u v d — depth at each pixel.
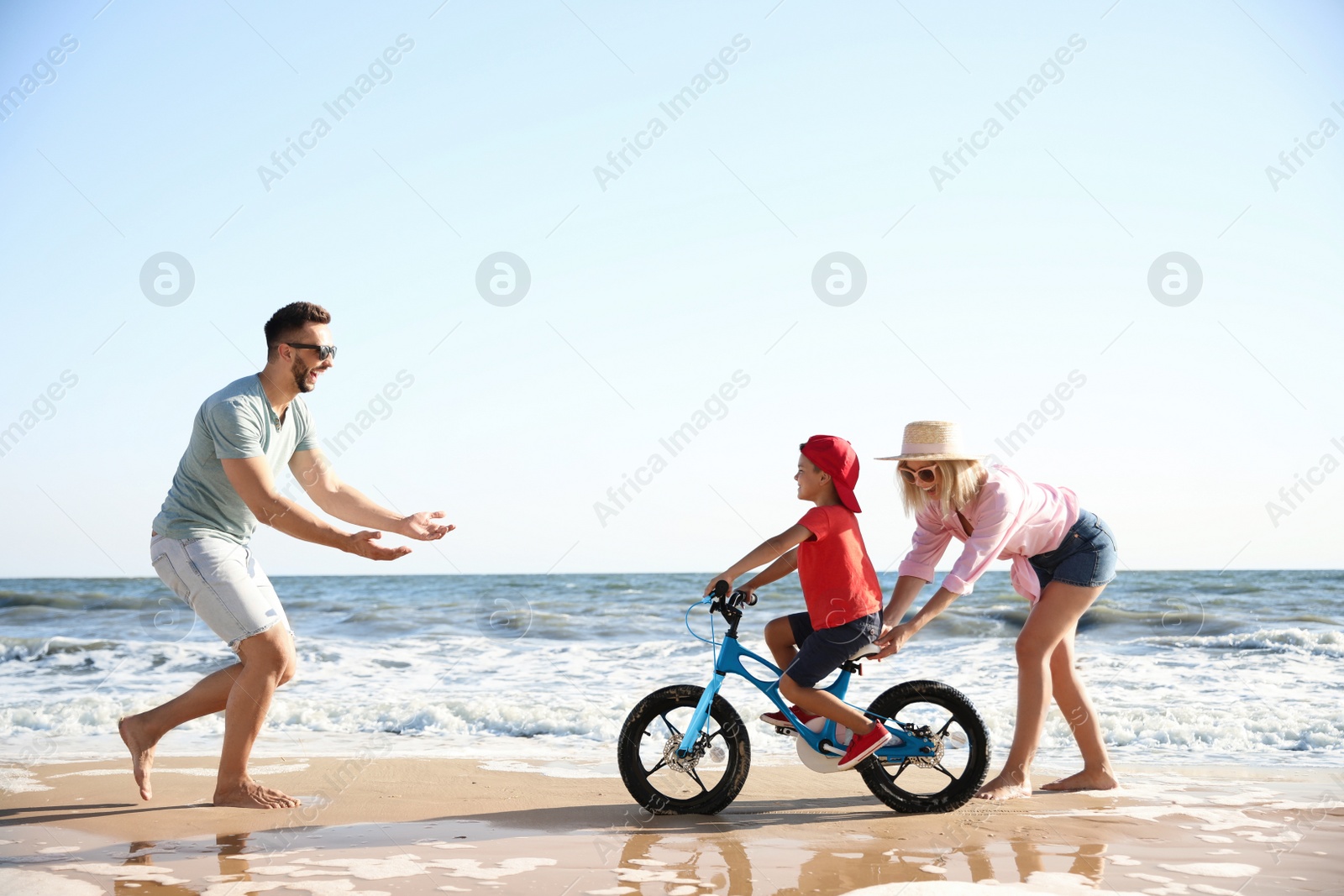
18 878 2.83
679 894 2.71
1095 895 2.70
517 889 2.75
